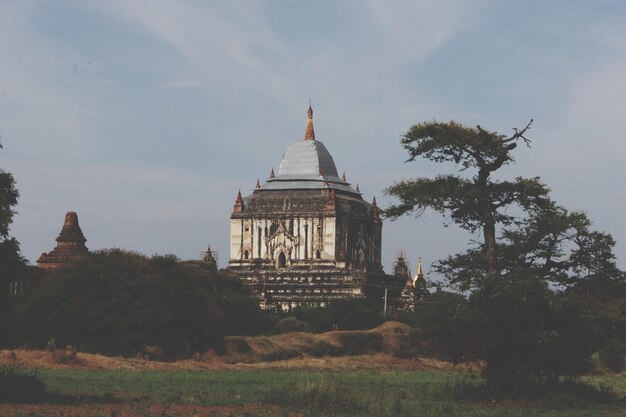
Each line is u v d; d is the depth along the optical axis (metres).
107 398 70.38
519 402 75.50
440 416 67.00
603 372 116.00
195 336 124.69
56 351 107.75
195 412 64.69
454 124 79.75
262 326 171.00
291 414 65.00
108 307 120.31
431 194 80.19
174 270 127.31
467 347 77.44
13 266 66.12
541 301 75.56
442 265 82.38
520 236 81.56
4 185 66.06
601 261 81.00
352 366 121.81
